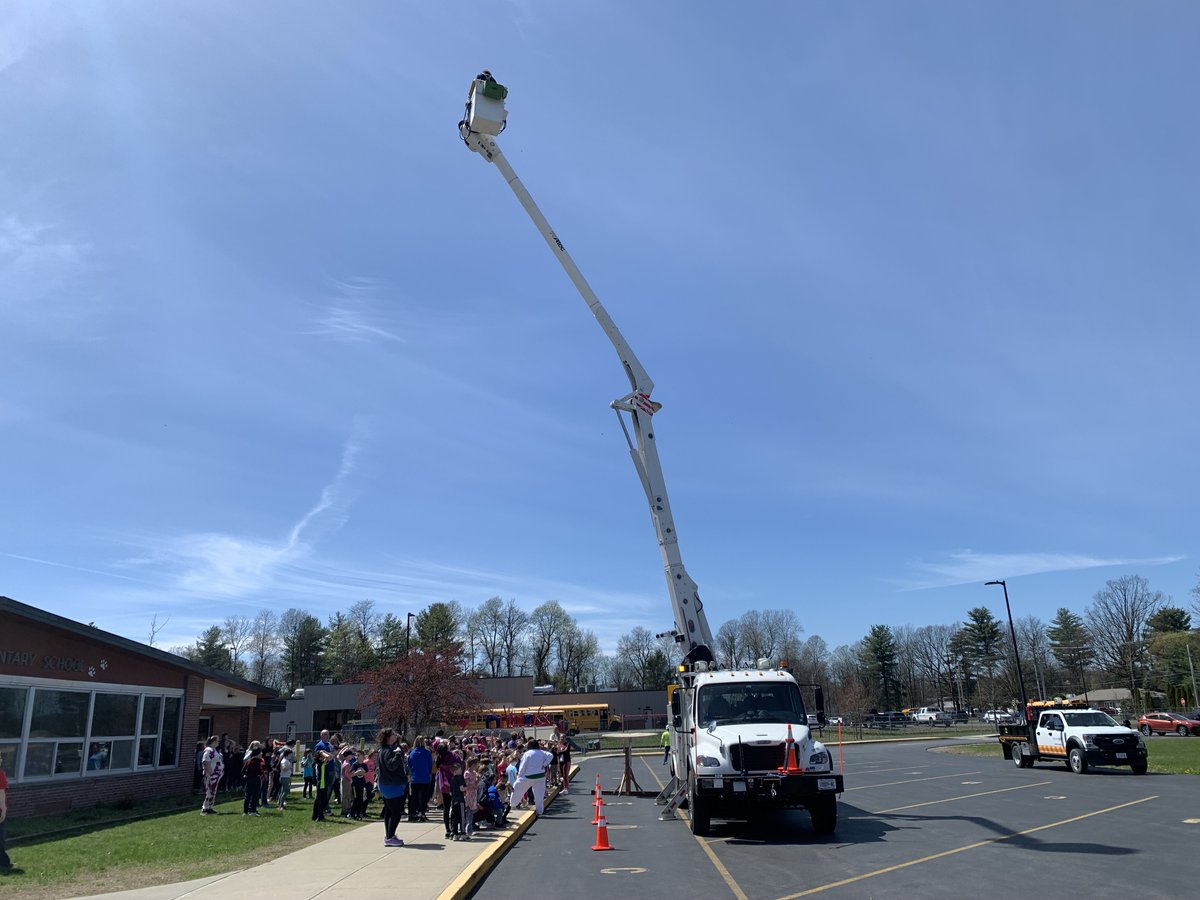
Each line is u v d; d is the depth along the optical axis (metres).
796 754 13.83
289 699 72.12
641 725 85.06
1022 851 11.86
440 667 51.06
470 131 18.39
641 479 18.39
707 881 10.42
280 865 11.21
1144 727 55.19
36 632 17.75
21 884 9.99
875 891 9.40
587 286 18.91
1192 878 9.59
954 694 118.75
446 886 9.64
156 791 22.08
